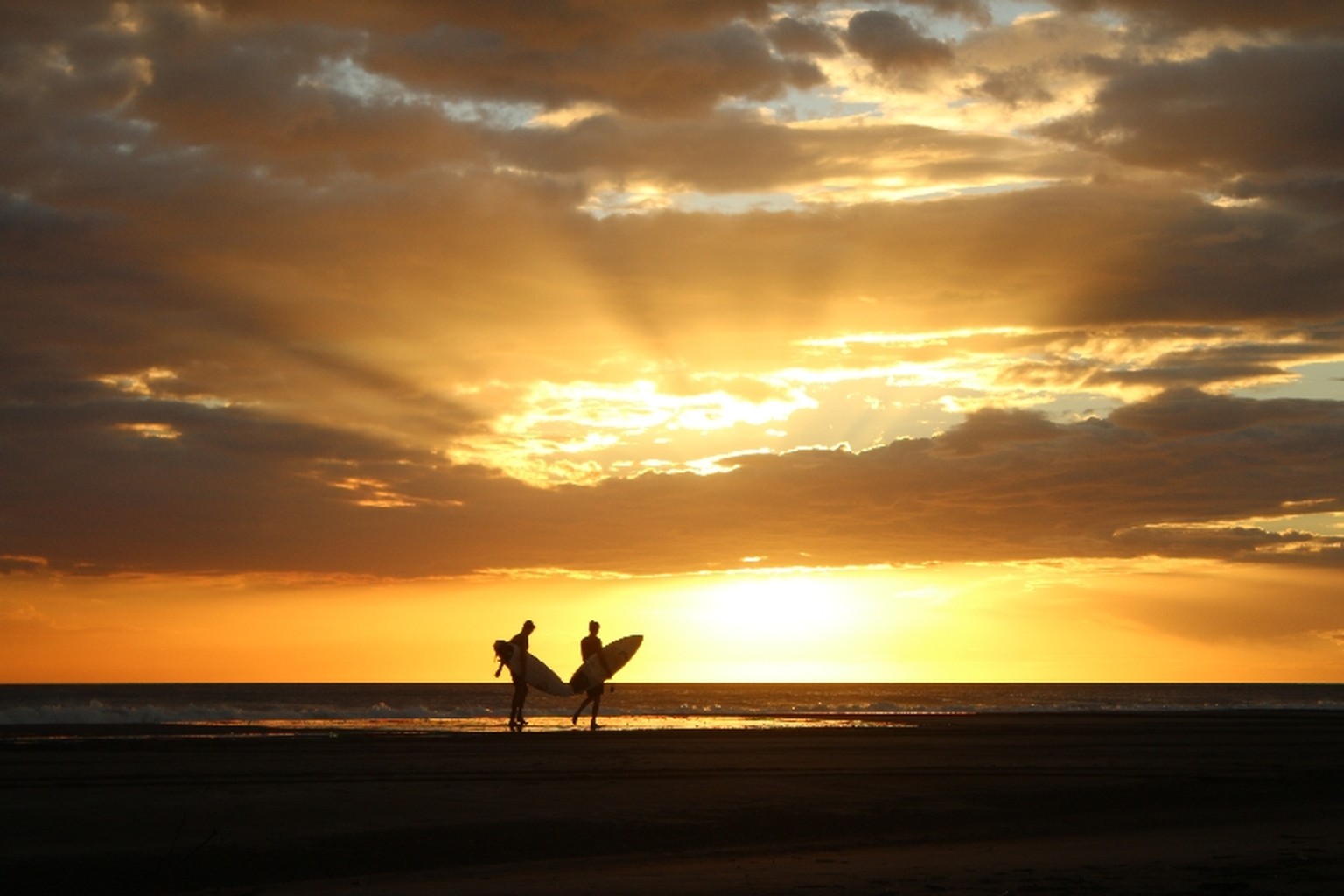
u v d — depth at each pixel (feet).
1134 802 50.11
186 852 33.99
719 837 38.93
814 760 64.34
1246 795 53.26
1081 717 138.62
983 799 49.75
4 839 35.24
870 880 30.19
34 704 288.30
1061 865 32.81
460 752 65.46
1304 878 30.27
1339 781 59.88
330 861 33.65
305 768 55.42
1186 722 123.44
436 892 28.84
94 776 51.13
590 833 38.88
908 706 225.76
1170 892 28.09
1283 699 452.76
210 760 59.52
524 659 91.35
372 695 411.34
